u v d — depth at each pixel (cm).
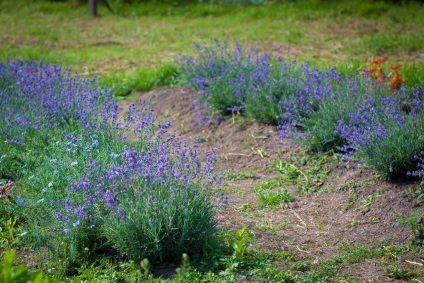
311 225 598
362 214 607
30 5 2353
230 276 474
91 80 927
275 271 486
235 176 731
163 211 497
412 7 1850
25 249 534
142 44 1611
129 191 522
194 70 1031
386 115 692
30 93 829
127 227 492
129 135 706
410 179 637
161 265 502
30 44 1647
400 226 572
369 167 669
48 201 551
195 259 500
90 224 515
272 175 728
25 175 631
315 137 740
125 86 1130
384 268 507
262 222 596
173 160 596
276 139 805
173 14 2131
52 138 699
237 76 923
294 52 1335
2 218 575
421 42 1332
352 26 1661
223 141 842
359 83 823
